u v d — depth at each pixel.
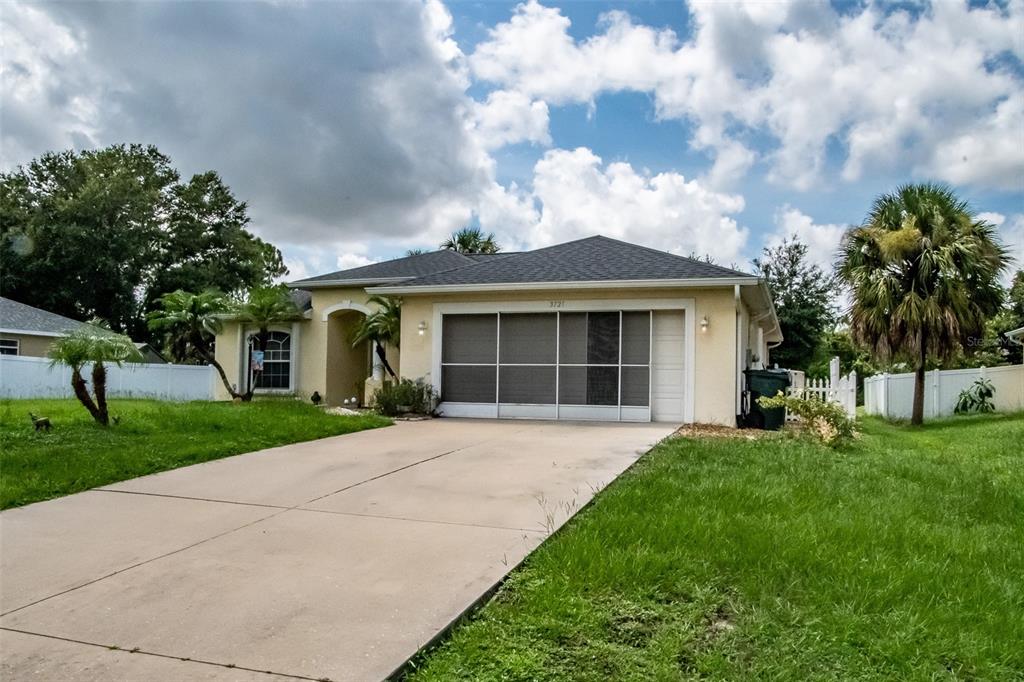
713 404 12.58
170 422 10.21
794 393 13.49
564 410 13.46
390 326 15.55
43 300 31.62
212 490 6.62
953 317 15.36
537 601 3.72
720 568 4.21
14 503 6.02
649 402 12.98
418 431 11.25
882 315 16.05
